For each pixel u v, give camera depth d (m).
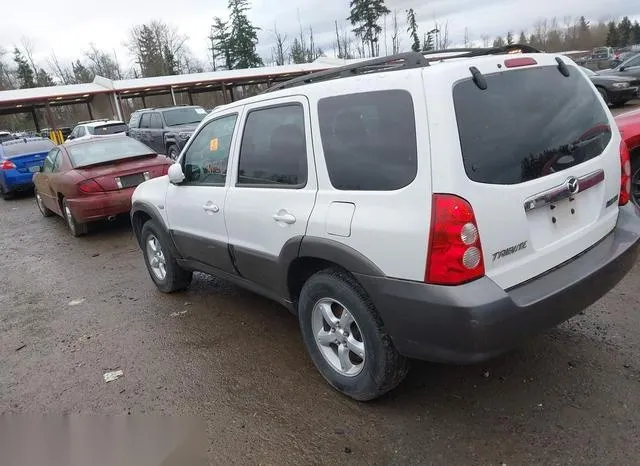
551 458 2.51
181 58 75.44
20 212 11.66
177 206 4.51
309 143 3.05
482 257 2.42
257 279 3.73
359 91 2.77
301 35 59.59
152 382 3.63
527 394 3.01
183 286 5.24
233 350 3.96
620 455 2.48
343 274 2.93
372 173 2.68
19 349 4.45
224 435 2.96
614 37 81.00
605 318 3.73
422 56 2.65
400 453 2.66
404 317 2.57
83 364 4.03
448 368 3.34
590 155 2.93
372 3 55.72
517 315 2.44
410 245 2.48
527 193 2.55
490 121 2.52
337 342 3.13
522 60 2.78
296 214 3.10
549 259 2.69
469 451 2.62
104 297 5.50
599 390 2.96
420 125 2.46
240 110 3.72
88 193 7.69
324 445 2.79
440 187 2.38
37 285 6.22
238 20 63.22
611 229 3.13
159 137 15.52
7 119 61.28
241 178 3.69
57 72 76.25
